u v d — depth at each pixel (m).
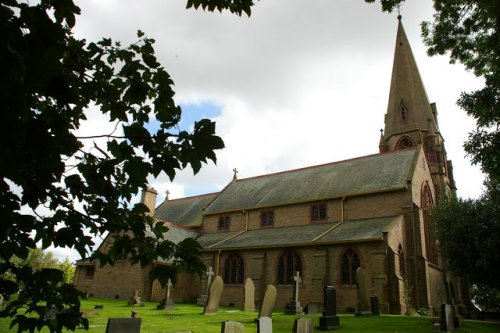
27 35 2.00
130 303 27.20
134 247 3.77
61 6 2.68
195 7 4.33
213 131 2.84
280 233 33.16
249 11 4.39
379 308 23.80
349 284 26.41
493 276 23.67
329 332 15.36
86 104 3.84
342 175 35.66
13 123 1.75
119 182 3.47
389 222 27.98
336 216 32.16
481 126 15.41
